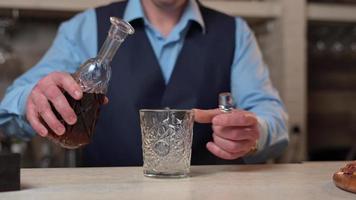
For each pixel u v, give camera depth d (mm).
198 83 1317
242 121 896
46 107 809
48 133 831
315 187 772
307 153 2377
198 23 1356
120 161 1291
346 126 2467
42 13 2086
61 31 1443
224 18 1433
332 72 2441
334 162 1070
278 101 1358
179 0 1320
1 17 2170
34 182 787
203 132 1259
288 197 700
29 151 2107
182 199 676
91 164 1318
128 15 1334
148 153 838
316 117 2420
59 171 902
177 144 831
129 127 1280
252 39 1462
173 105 1292
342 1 2289
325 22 2320
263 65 1456
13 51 2248
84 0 1970
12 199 668
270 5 2145
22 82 1324
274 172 919
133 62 1306
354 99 2518
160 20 1374
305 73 2188
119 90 1287
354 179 726
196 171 920
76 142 822
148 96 1290
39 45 2289
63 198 675
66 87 797
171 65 1345
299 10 2156
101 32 1367
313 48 2404
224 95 925
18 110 1056
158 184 780
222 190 741
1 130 1207
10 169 716
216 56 1361
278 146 1188
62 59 1381
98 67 818
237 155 936
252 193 722
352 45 2461
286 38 2141
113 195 696
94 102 819
